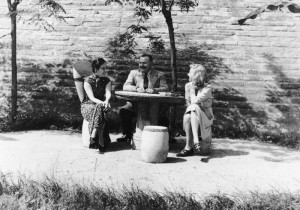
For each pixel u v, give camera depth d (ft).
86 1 30.83
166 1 24.70
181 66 27.48
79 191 12.52
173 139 22.59
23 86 27.12
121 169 16.49
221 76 27.02
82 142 21.08
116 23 29.55
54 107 26.68
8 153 18.20
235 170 17.03
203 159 18.40
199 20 29.60
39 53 28.17
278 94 26.32
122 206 11.98
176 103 19.65
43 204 12.01
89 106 19.74
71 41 28.63
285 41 28.37
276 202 12.35
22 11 23.35
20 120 24.97
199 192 13.66
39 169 15.80
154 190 13.70
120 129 25.49
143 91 20.71
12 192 12.75
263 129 25.55
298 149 22.08
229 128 25.41
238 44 28.37
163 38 28.66
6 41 28.53
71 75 27.37
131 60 27.84
